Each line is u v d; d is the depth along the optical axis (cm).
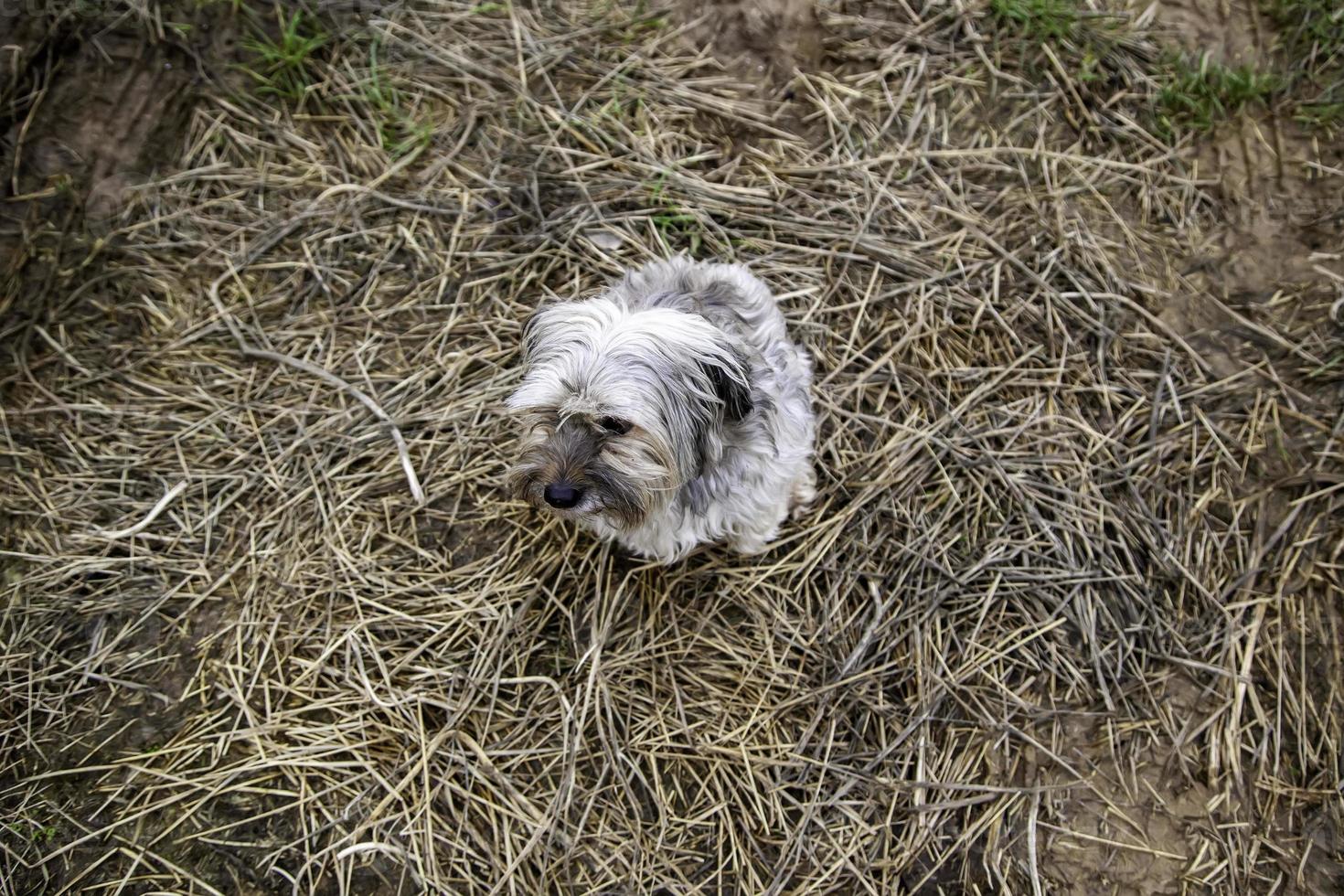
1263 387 120
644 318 98
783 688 111
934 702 110
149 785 107
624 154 130
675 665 112
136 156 128
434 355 122
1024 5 134
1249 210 128
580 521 106
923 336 123
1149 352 122
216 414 120
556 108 132
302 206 128
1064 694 111
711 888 106
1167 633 112
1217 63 134
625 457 97
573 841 106
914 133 132
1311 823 107
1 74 123
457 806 107
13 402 119
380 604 113
